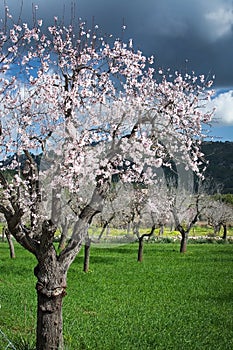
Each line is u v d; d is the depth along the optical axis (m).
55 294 9.03
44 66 10.61
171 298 18.34
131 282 22.14
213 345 11.81
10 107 10.03
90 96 9.97
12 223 8.95
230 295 19.08
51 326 9.02
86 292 19.31
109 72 10.34
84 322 13.95
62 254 9.29
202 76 10.88
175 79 11.06
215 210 53.28
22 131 9.80
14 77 10.30
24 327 12.74
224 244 51.00
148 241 52.19
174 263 30.41
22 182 9.24
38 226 9.40
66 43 10.66
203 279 23.36
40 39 10.63
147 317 14.98
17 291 18.69
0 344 10.48
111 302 17.33
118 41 10.52
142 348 11.39
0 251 38.53
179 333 12.98
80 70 10.23
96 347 11.41
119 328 13.38
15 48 10.22
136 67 10.62
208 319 14.78
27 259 31.88
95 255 35.44
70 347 10.96
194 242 53.75
